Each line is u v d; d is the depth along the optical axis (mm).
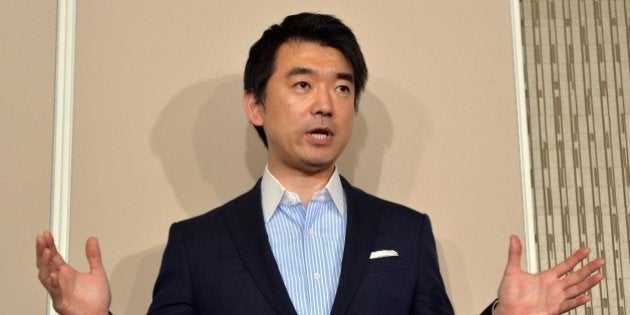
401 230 1392
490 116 1741
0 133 1693
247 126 1717
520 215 1700
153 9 1751
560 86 1972
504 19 1789
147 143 1696
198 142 1704
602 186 1922
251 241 1345
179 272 1345
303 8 1772
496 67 1766
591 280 1172
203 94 1724
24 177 1682
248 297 1280
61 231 1648
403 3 1787
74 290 1172
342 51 1442
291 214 1410
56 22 1742
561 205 1916
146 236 1661
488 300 1663
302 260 1354
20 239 1660
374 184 1705
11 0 1744
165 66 1729
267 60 1445
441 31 1776
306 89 1403
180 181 1686
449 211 1696
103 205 1667
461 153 1724
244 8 1766
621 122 1957
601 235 1904
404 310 1305
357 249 1333
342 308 1261
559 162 1936
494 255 1683
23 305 1643
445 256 1676
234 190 1689
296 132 1382
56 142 1681
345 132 1406
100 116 1701
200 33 1748
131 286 1639
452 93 1749
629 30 2008
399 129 1730
